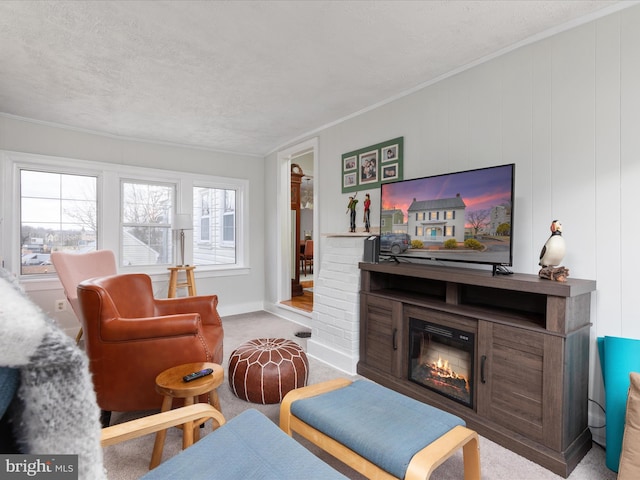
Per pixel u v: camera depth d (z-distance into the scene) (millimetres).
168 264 4551
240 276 5016
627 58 1818
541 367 1750
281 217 4844
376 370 2703
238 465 1065
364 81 2795
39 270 3732
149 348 1990
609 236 1877
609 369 1703
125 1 1834
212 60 2461
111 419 2162
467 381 2123
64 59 2436
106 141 4078
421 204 2533
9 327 271
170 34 2141
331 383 1778
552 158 2092
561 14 1944
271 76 2703
